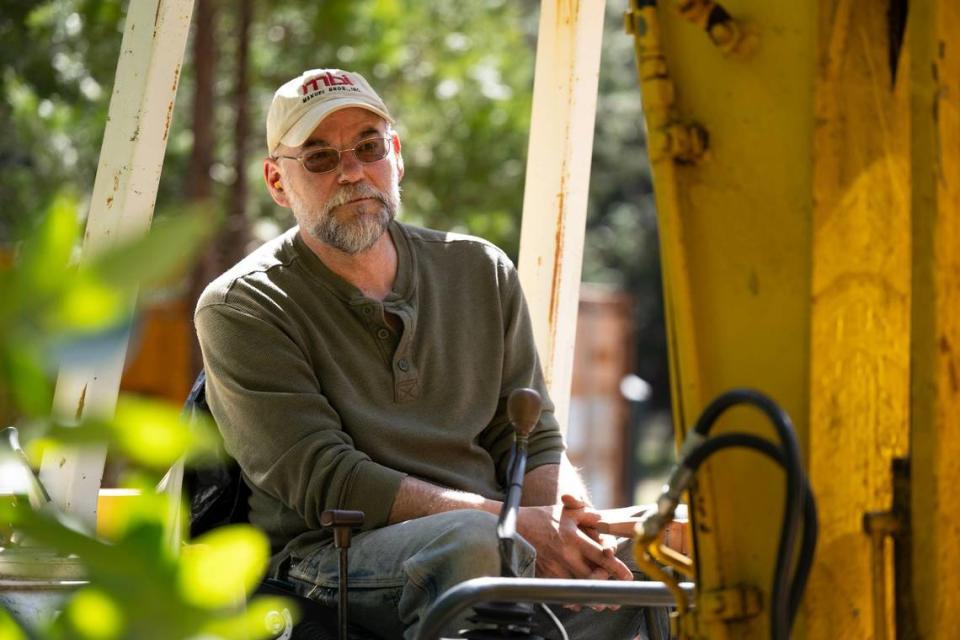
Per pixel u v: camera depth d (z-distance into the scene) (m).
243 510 4.27
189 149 11.09
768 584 2.29
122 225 3.88
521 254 4.80
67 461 3.75
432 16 11.92
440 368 4.27
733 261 2.34
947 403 2.22
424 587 3.58
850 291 2.29
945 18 2.21
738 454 2.32
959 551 2.25
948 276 2.22
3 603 2.58
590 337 17.59
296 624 3.77
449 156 11.70
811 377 2.26
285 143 4.32
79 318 0.97
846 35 2.26
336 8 10.98
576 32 4.71
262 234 11.38
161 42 3.91
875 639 2.31
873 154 2.31
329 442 3.99
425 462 4.16
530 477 4.32
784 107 2.29
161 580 1.05
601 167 25.45
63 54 9.70
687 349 2.37
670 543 3.94
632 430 17.98
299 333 4.16
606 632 4.02
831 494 2.28
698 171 2.38
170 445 1.03
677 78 2.40
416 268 4.36
